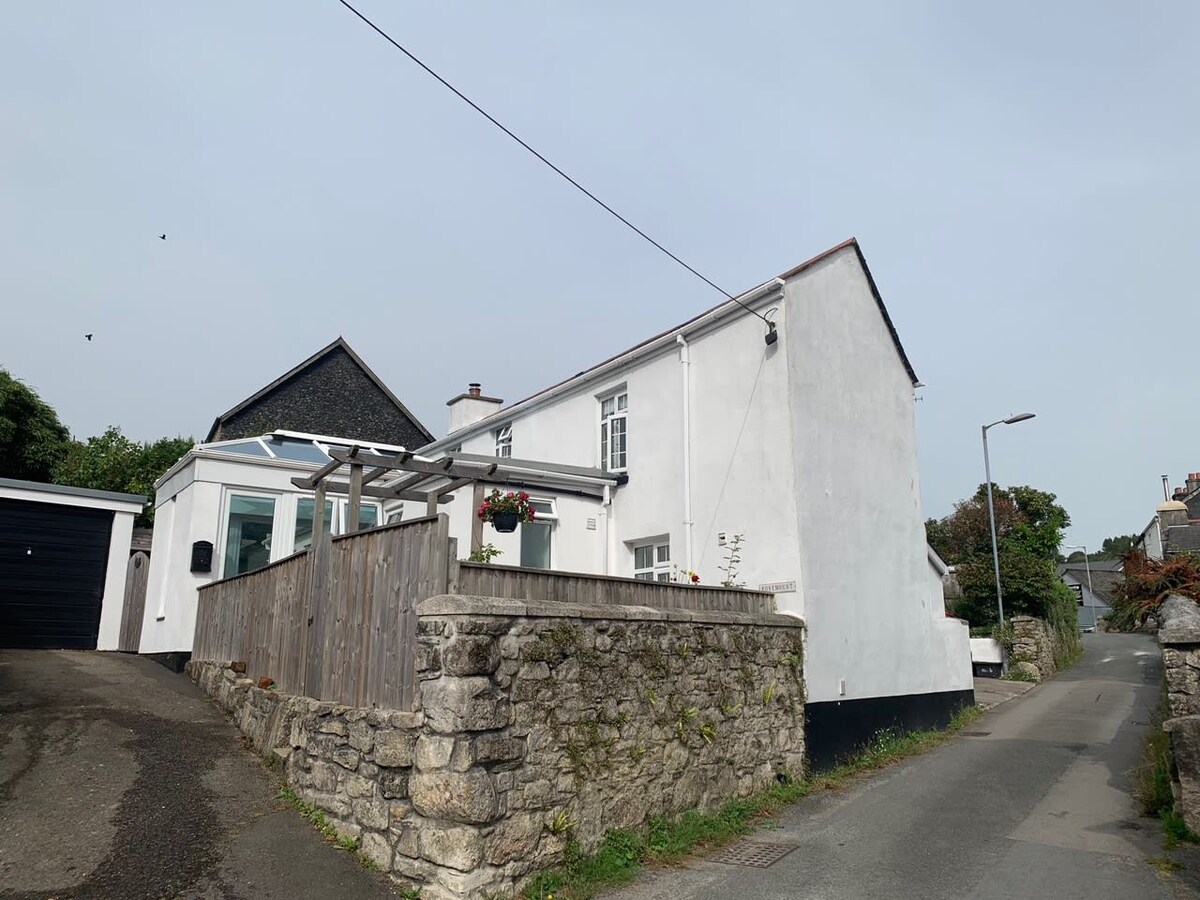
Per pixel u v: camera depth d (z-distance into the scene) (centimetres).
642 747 717
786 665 969
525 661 620
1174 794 752
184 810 673
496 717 587
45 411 2519
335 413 2903
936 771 1006
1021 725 1312
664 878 643
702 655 821
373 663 677
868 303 1295
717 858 694
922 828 773
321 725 707
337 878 587
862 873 652
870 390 1261
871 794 908
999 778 961
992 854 691
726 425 1166
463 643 576
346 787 657
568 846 624
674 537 1223
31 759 739
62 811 644
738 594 959
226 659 1053
